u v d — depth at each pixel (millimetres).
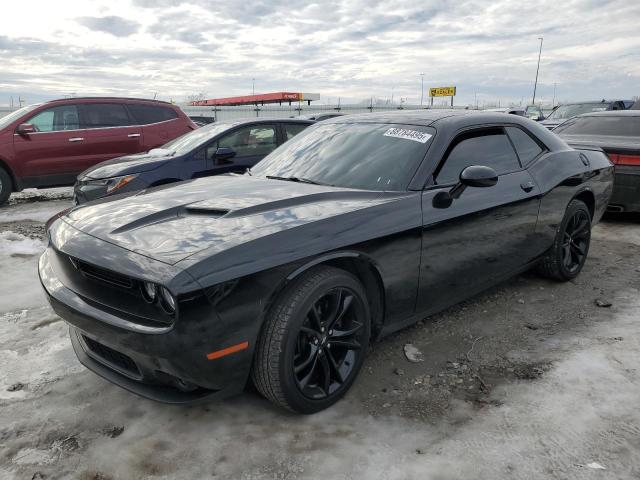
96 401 2719
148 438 2410
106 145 8664
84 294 2434
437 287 3102
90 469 2211
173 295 2039
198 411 2617
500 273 3619
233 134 6535
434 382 2859
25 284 4512
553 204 3928
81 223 2725
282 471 2182
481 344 3299
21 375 2979
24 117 8164
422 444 2338
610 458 2209
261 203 2727
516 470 2154
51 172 8336
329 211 2654
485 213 3285
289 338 2332
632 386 2748
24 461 2260
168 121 9305
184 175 6090
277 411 2613
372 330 2918
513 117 3926
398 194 2930
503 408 2594
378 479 2123
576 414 2520
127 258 2256
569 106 15398
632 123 6711
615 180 6020
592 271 4668
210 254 2178
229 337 2186
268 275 2262
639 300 3959
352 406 2643
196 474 2172
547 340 3332
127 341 2189
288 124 7082
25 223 7141
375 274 2770
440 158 3152
